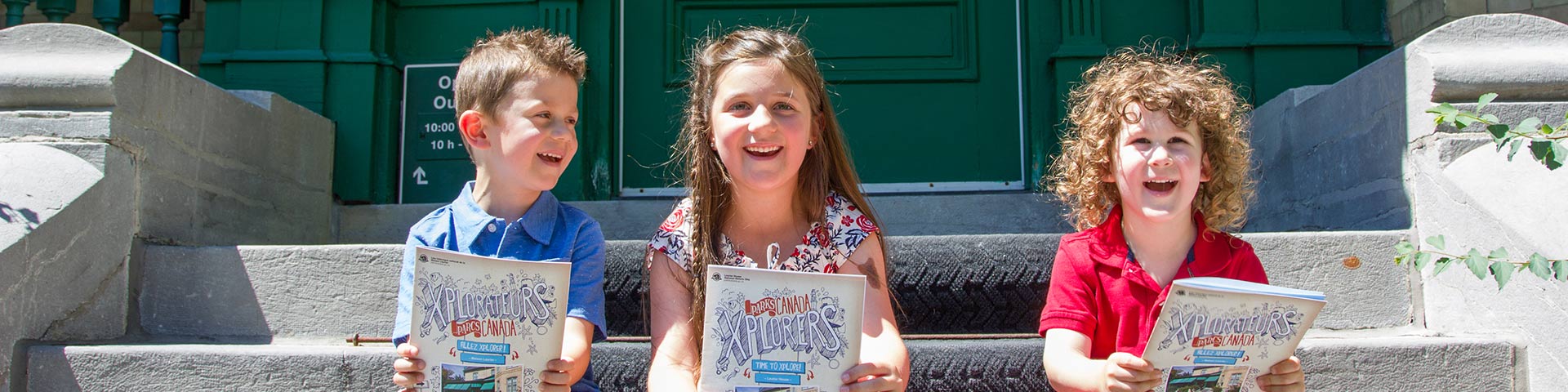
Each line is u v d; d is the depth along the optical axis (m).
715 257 1.78
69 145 2.32
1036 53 3.66
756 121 1.66
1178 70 1.81
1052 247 2.17
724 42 1.79
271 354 2.05
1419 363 1.97
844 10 3.78
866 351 1.63
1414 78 2.30
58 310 2.20
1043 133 3.61
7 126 2.35
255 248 2.34
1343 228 2.68
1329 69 3.40
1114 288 1.74
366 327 2.28
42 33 2.44
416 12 3.70
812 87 1.77
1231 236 1.81
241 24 3.55
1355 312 2.20
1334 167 2.74
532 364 1.54
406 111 3.65
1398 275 2.22
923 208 3.32
